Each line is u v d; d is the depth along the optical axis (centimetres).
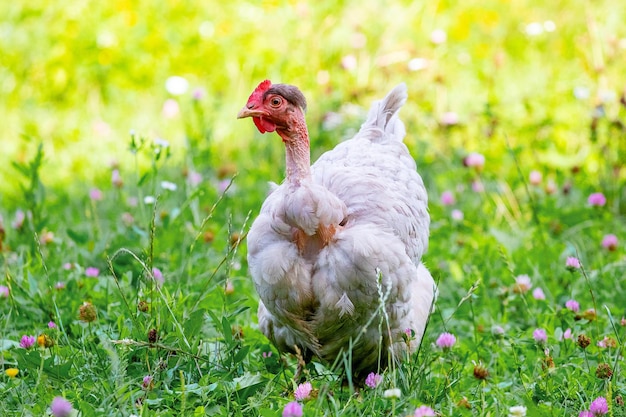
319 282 655
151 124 1439
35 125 1424
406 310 696
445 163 1257
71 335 804
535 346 781
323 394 614
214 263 954
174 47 1625
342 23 1537
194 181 1095
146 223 959
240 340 744
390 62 1412
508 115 1391
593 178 1241
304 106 660
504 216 1116
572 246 991
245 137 1373
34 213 997
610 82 1383
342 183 695
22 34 1633
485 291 905
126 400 636
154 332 696
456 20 1716
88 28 1645
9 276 813
